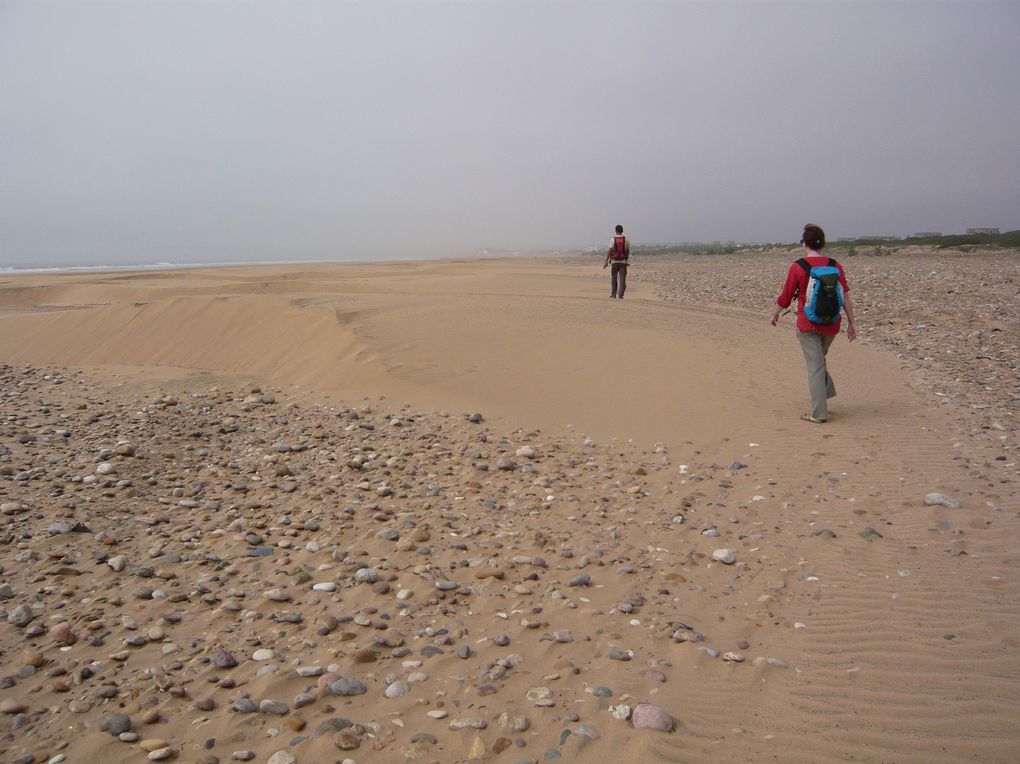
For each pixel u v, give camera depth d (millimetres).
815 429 8266
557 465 7438
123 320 19094
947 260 42500
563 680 3656
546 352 12422
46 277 44344
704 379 10727
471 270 46219
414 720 3357
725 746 3117
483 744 3131
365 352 12586
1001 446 7477
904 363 12578
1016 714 3256
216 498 6688
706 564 5105
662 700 3469
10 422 9312
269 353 15398
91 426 9203
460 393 10523
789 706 3404
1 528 5797
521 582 4867
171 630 4254
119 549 5480
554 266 54312
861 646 3922
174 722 3355
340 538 5672
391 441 8469
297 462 7777
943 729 3184
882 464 7020
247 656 3957
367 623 4301
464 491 6715
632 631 4172
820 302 8086
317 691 3586
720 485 6742
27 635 4168
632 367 11477
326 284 31188
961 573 4715
